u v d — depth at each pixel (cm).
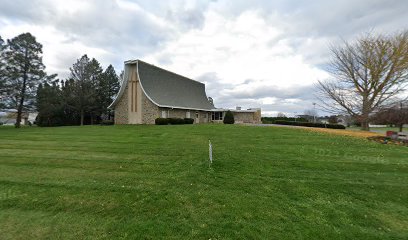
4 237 323
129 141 1177
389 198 472
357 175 625
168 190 495
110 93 4209
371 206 434
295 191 500
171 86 3133
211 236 324
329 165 723
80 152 897
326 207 423
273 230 341
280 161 764
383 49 1936
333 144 1152
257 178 585
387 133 1542
